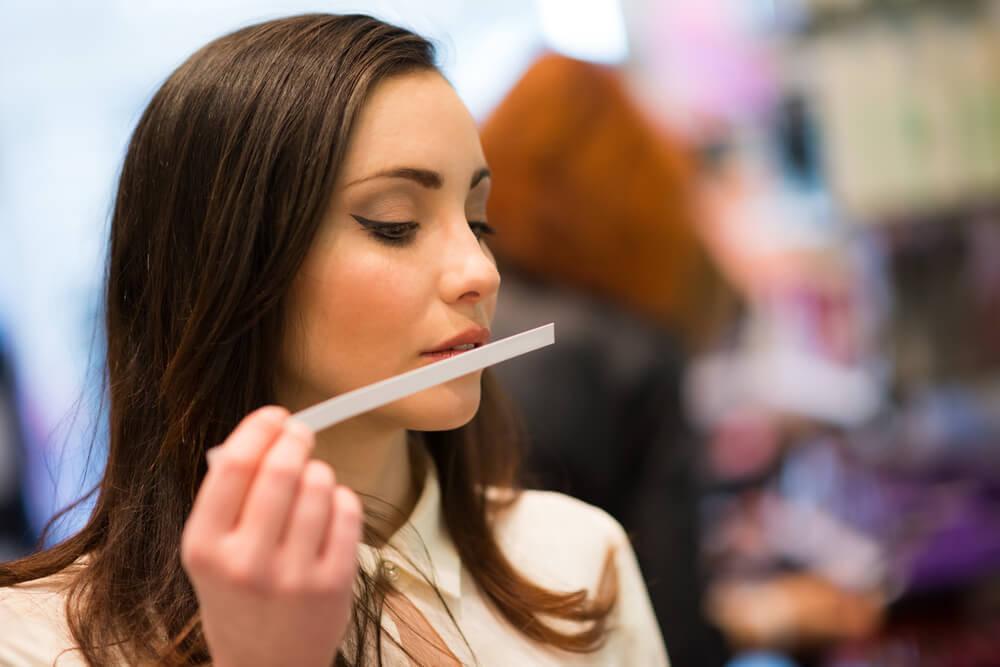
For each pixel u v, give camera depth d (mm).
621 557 966
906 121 2008
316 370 719
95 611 696
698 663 1243
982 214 2043
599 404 1219
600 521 979
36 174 1755
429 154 709
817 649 1727
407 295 700
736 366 1991
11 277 1751
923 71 2008
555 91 1264
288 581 511
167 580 706
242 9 1769
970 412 2047
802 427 2000
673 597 1238
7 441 1744
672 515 1256
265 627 520
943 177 2010
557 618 855
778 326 2059
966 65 2010
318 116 696
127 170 783
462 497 865
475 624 811
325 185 691
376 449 770
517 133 1261
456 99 745
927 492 1943
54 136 1756
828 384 2037
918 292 2062
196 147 728
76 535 767
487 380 932
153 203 757
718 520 1872
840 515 1928
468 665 772
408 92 717
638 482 1259
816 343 2072
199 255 723
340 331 705
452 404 713
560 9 1881
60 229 1759
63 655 684
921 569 1788
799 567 1831
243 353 720
